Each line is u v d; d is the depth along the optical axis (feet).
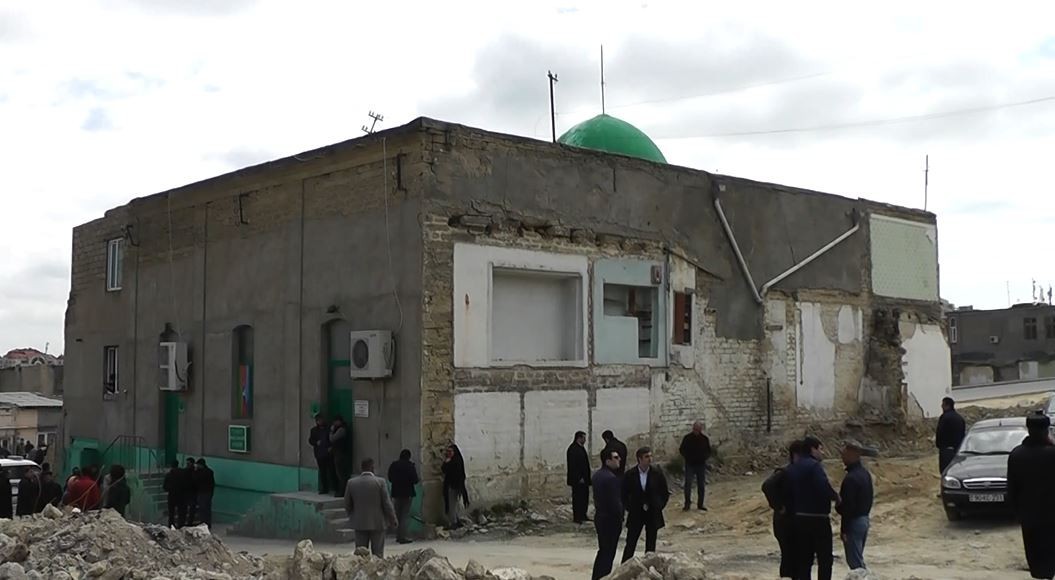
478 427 60.34
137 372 88.33
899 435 88.28
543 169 65.16
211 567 36.81
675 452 71.56
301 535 60.03
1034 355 223.92
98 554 35.55
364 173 64.08
